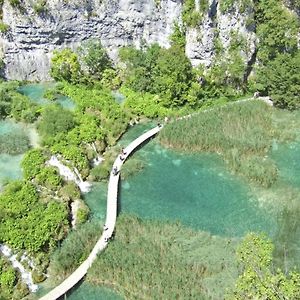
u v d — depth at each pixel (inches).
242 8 2278.5
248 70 2405.3
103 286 1530.5
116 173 1930.4
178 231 1673.2
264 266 1252.5
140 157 2046.0
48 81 2459.4
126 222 1702.8
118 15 2391.7
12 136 2046.0
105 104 2262.6
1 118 2194.9
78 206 1760.6
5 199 1672.0
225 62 2354.8
